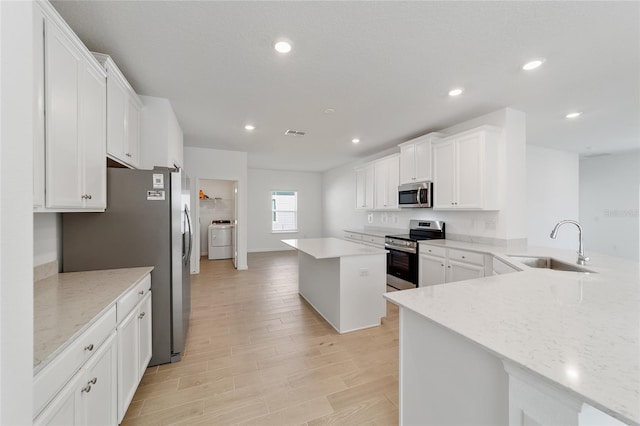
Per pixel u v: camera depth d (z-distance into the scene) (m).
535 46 1.87
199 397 1.75
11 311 0.54
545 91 2.59
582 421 0.64
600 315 1.05
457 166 3.26
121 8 1.52
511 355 0.75
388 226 5.38
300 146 4.91
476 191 3.04
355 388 1.85
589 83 2.42
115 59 2.05
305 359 2.21
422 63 2.10
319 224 8.42
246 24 1.66
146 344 1.90
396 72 2.23
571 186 5.16
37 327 1.04
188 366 2.10
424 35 1.75
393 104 2.89
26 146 0.58
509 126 3.01
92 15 1.57
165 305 2.11
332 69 2.20
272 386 1.86
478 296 1.29
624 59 2.03
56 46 1.31
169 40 1.82
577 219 5.20
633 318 1.02
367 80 2.37
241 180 5.37
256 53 1.97
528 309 1.11
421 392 1.18
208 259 6.68
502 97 2.72
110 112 1.92
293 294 3.93
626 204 5.27
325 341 2.53
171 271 2.12
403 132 3.96
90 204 1.65
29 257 0.59
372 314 2.87
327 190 8.02
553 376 0.65
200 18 1.61
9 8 0.54
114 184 1.97
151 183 2.05
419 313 1.09
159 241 2.08
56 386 0.90
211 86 2.50
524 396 0.76
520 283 1.51
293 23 1.65
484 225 3.30
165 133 2.78
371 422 1.55
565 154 5.11
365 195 5.35
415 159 3.93
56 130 1.31
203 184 7.19
